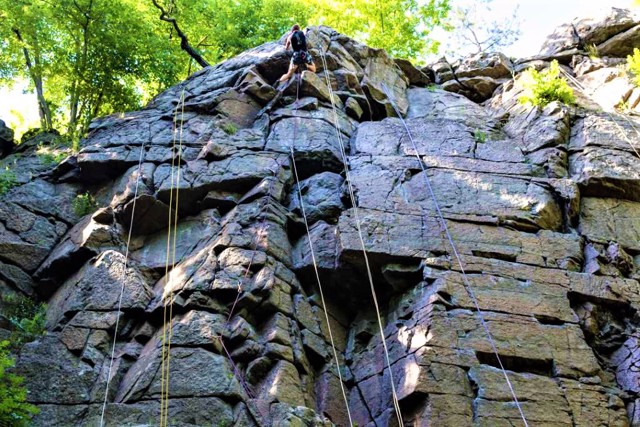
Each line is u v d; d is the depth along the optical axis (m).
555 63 15.85
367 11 24.27
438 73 17.97
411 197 12.91
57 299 12.20
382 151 14.20
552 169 13.55
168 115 14.96
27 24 17.80
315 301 11.92
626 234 12.72
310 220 12.91
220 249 12.06
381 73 17.00
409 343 10.91
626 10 18.09
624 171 13.27
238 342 10.88
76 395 10.20
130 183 13.41
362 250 11.75
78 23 18.22
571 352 10.84
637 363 10.87
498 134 15.08
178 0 20.50
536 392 10.31
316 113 14.86
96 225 12.81
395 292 11.89
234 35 21.23
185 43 19.56
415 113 16.55
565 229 12.80
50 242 13.17
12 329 11.66
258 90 15.41
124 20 18.39
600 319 11.51
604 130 14.23
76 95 18.05
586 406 10.27
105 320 11.23
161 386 10.14
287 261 12.12
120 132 14.81
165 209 12.95
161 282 12.01
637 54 15.95
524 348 10.77
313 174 13.95
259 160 13.59
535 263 11.89
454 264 11.70
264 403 10.12
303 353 11.08
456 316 11.00
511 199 12.86
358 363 11.39
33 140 16.03
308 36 16.45
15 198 13.66
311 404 10.67
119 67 18.47
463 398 10.13
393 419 10.28
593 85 16.47
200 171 13.41
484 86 17.48
